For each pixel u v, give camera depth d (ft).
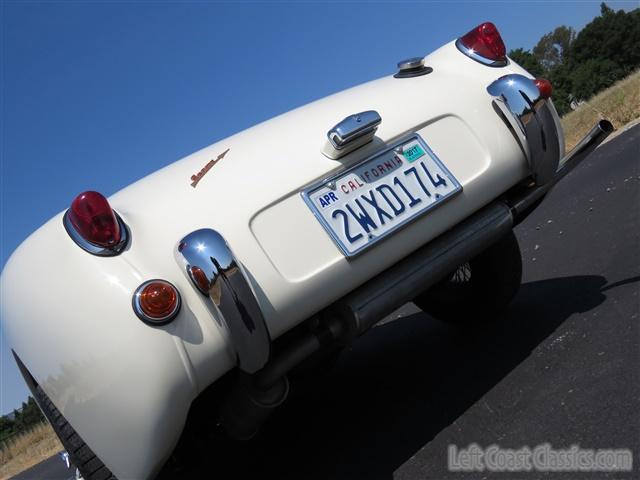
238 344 6.57
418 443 8.33
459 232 8.16
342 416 10.11
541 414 7.73
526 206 8.84
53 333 6.82
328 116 8.38
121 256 6.77
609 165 21.42
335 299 7.25
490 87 8.66
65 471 20.70
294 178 7.51
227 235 7.04
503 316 11.12
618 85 51.67
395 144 8.02
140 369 6.44
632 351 8.14
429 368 10.45
